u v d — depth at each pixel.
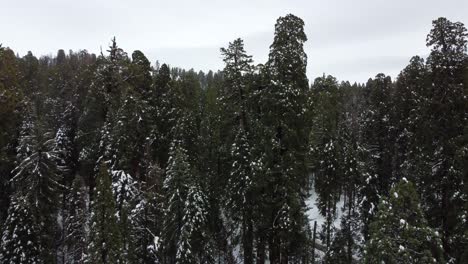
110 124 31.36
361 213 35.28
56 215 34.84
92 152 34.31
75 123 44.62
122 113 29.36
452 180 24.12
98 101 34.31
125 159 28.44
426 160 25.81
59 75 64.50
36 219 28.31
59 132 42.78
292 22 24.92
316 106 45.59
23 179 30.47
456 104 24.72
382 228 16.95
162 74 42.47
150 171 30.62
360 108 68.06
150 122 32.59
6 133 33.78
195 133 38.00
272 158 24.78
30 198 28.61
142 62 42.19
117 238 22.19
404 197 16.94
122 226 24.84
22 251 26.53
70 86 55.19
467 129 23.03
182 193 29.27
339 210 52.53
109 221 22.11
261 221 26.22
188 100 47.19
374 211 34.16
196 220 28.78
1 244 27.36
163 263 31.08
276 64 24.97
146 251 28.50
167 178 29.86
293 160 24.83
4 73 38.38
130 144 29.12
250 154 26.59
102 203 22.22
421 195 25.98
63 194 38.62
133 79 37.72
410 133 34.50
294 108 24.66
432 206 25.28
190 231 28.23
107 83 34.06
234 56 28.56
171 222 29.20
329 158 40.41
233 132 29.05
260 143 25.58
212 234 34.03
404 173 34.97
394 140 44.44
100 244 21.88
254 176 25.06
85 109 35.88
